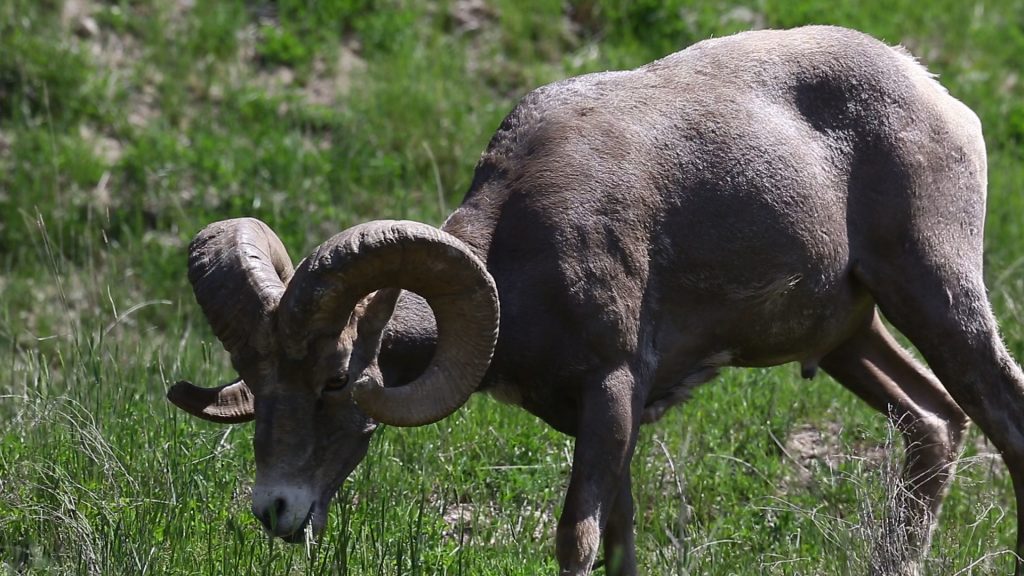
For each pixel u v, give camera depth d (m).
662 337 17.73
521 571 18.67
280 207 34.47
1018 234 34.22
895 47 19.73
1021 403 18.88
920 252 18.45
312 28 40.47
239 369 15.64
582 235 16.78
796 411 24.64
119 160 35.41
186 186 35.16
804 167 18.14
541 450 22.41
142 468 19.67
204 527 18.78
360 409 15.52
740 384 25.17
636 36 42.12
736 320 18.17
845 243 18.52
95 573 16.67
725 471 22.28
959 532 20.19
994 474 22.69
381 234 14.84
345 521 17.59
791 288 18.22
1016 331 28.14
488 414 23.22
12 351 26.19
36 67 36.94
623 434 16.84
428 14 42.16
